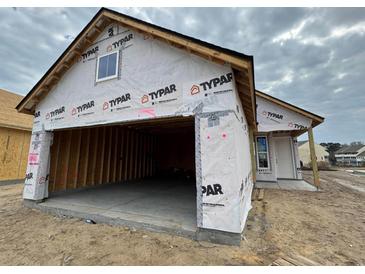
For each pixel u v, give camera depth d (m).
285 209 5.16
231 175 3.09
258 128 8.97
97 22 4.83
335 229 3.75
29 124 10.08
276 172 10.70
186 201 5.59
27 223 4.09
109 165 8.94
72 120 5.10
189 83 3.68
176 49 3.92
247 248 2.91
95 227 3.84
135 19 4.18
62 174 6.70
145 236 3.35
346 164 34.06
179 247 2.94
